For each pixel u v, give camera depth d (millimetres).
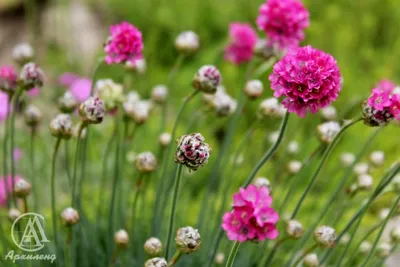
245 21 1044
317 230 506
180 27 1035
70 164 700
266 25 551
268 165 687
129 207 637
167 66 1016
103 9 1134
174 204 482
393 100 471
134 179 660
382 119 474
